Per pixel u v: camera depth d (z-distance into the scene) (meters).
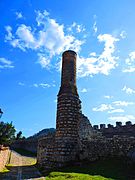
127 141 31.58
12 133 42.22
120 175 24.16
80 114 35.16
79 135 34.47
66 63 35.34
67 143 31.94
